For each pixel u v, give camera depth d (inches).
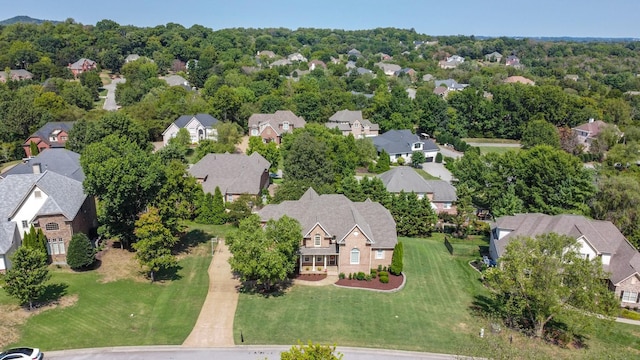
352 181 2979.8
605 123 5344.5
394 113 5546.3
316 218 2192.4
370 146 4185.5
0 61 7342.5
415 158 4475.9
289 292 1989.4
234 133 4338.1
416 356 1566.2
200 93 6284.5
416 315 1838.1
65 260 2107.5
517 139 5767.7
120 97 6038.4
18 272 1630.2
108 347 1546.5
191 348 1566.2
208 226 2783.0
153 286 1982.0
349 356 1555.1
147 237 1979.6
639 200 2605.8
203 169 3235.7
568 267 1643.7
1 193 2135.8
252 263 1822.1
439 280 2176.4
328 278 2137.1
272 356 1539.1
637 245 2517.2
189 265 2222.0
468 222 2908.5
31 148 4057.6
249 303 1879.9
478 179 3142.2
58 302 1764.3
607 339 1754.4
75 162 2947.8
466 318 1829.5
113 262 2158.0
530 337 1688.0
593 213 2790.4
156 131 4790.8
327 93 5930.1
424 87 7431.1
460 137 5674.2
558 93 5654.5
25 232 2014.0
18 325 1601.9
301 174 3198.8
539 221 2335.1
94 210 2524.6
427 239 2755.9
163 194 2252.7
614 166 4148.6
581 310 1675.7
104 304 1795.0
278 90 6250.0
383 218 2336.4
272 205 2379.4
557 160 2832.2
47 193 2090.3
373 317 1806.1
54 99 5034.5
